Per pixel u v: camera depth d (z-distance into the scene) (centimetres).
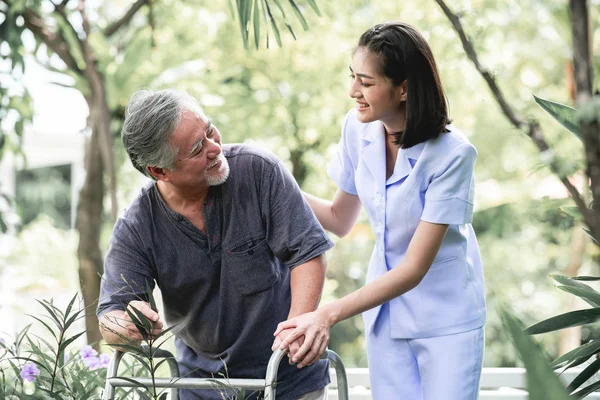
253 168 188
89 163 487
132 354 171
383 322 209
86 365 219
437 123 187
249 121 805
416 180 193
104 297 185
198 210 187
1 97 489
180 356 206
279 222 186
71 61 487
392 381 207
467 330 199
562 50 756
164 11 692
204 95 681
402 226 198
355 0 789
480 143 797
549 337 772
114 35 540
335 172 223
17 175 1116
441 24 705
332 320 170
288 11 724
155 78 543
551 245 833
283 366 193
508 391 292
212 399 198
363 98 188
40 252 784
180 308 196
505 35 739
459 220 188
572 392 188
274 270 191
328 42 801
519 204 768
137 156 178
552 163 231
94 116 487
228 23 762
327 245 185
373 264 209
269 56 798
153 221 189
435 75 186
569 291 194
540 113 623
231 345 194
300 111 857
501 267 841
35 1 446
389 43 181
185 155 175
